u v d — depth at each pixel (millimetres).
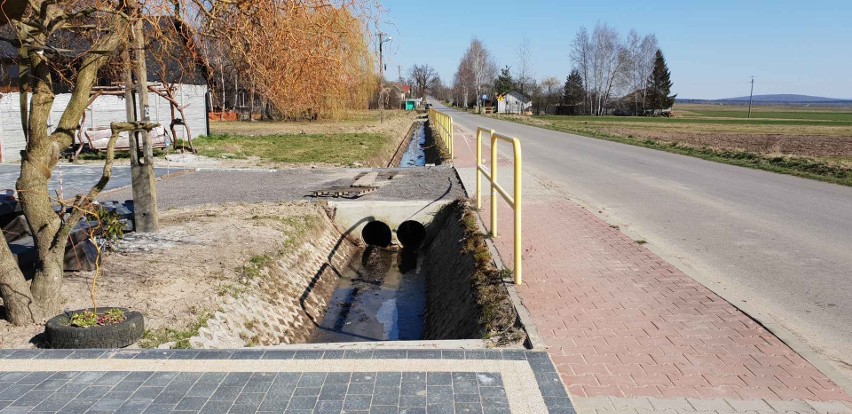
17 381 3893
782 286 5801
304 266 8797
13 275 5156
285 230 9375
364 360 4180
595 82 99438
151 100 23891
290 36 5594
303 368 4047
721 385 3766
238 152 22578
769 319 4848
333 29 5902
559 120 66125
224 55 6266
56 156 5340
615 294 5586
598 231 8336
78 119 5578
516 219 5883
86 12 5141
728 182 13125
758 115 88938
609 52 98500
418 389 3711
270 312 6766
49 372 4027
